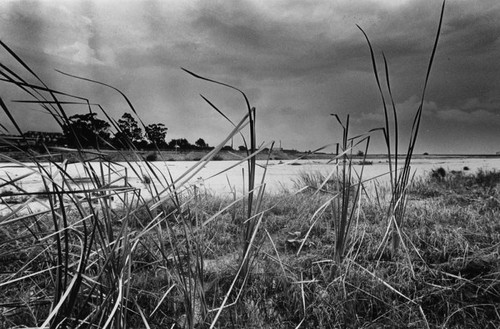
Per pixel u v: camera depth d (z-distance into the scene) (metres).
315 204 3.55
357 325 1.52
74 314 1.40
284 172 10.37
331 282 1.76
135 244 1.41
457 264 1.99
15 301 1.53
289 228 2.95
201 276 1.50
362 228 2.73
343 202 1.97
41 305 1.53
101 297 1.24
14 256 1.91
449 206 3.53
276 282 1.93
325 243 2.61
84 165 1.19
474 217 2.91
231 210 3.42
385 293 1.74
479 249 2.15
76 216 2.74
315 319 1.61
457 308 1.60
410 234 2.46
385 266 2.06
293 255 2.33
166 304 1.70
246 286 1.79
